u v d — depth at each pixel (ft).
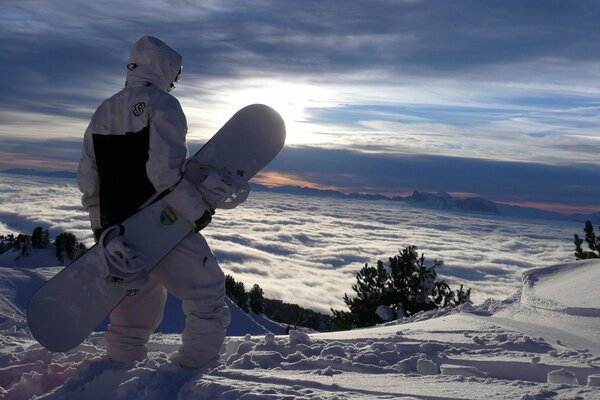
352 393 8.96
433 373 10.62
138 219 10.14
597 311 15.83
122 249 9.71
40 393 10.37
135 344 10.97
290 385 9.48
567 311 16.60
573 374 9.62
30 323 9.91
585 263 22.04
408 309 46.42
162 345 14.67
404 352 12.30
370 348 12.53
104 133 10.57
